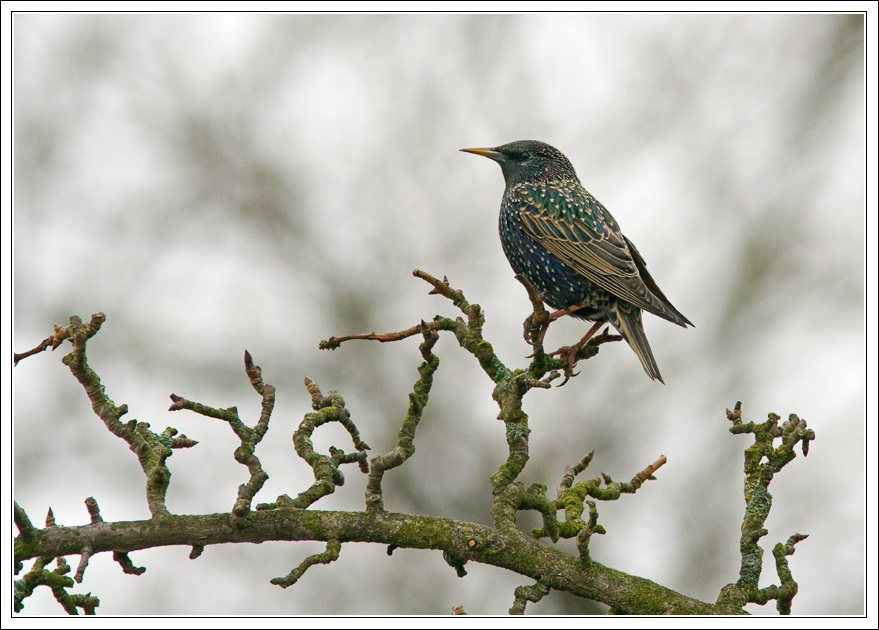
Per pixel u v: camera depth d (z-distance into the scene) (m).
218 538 5.70
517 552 5.84
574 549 15.03
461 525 5.89
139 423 6.05
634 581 5.82
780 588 5.98
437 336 6.10
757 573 6.03
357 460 6.20
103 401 5.86
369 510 5.87
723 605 5.84
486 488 15.75
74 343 5.77
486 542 5.83
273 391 6.03
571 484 6.40
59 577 5.35
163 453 5.87
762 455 6.30
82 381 5.85
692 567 15.31
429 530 5.85
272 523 5.76
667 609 5.74
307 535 5.78
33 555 5.45
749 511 6.17
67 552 5.50
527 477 15.88
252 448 5.89
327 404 6.31
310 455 6.11
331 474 6.05
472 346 6.64
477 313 6.64
